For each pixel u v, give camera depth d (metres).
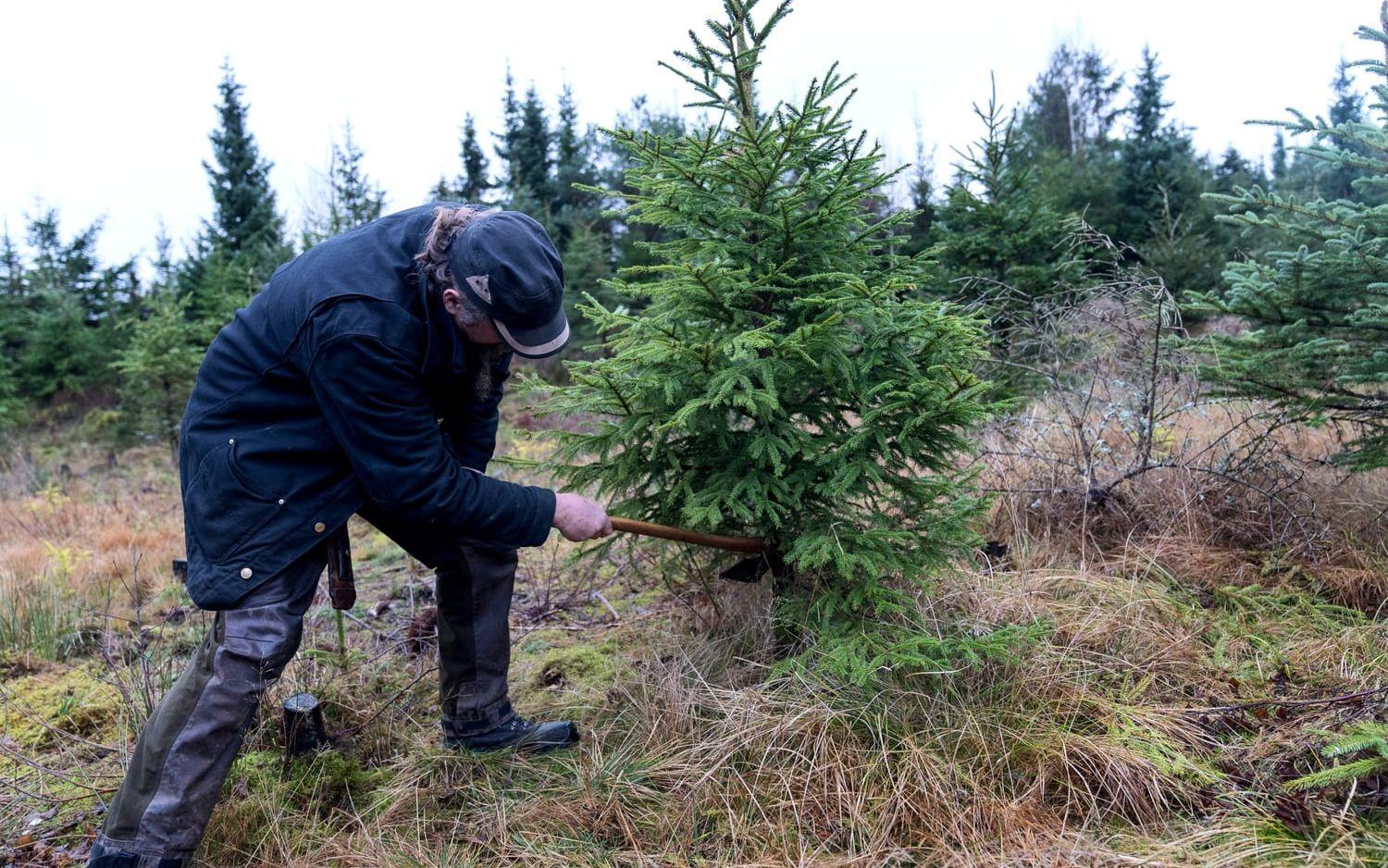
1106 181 11.45
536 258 1.97
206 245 15.24
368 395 1.91
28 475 8.95
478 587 2.43
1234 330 4.86
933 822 2.06
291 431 1.99
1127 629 2.87
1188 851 1.90
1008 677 2.52
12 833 2.30
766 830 2.10
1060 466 4.14
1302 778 2.00
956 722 2.35
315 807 2.30
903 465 2.69
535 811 2.23
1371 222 3.21
